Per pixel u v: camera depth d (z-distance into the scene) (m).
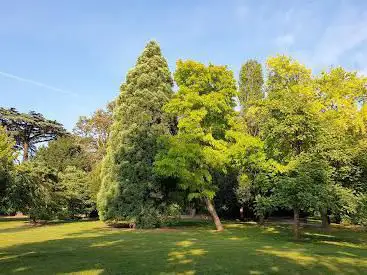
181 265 10.09
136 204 24.69
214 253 12.21
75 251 12.91
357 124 21.61
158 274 9.02
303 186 15.83
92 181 34.38
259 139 22.34
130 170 25.14
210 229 24.02
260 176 19.00
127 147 25.53
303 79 24.67
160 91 26.66
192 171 22.97
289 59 24.64
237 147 22.11
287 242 16.84
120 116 26.70
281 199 16.36
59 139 46.22
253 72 39.03
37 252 12.73
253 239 18.05
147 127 25.83
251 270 9.55
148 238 17.83
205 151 22.19
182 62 23.64
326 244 16.58
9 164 12.23
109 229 23.83
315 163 16.70
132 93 26.86
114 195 25.23
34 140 51.38
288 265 10.20
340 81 23.78
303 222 32.31
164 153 23.41
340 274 9.32
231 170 26.89
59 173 34.50
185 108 23.22
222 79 23.78
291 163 17.52
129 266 9.95
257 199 18.36
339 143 17.81
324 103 23.00
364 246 16.58
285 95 19.41
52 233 21.02
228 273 9.17
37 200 13.17
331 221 31.80
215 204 33.31
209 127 23.64
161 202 25.34
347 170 17.05
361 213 16.77
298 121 17.66
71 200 32.34
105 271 9.30
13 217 39.78
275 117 18.97
